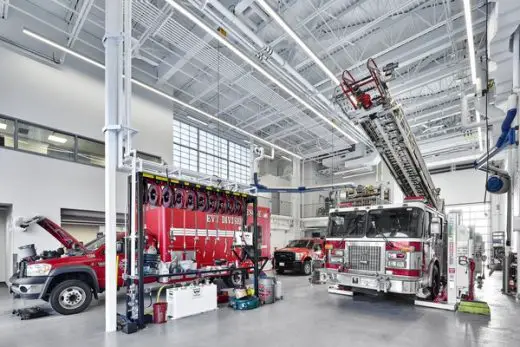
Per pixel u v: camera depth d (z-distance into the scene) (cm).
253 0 743
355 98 606
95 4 885
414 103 1228
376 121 600
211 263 814
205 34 925
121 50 548
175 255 715
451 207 1934
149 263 577
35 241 893
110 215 508
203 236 807
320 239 1435
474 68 763
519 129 662
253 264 749
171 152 1298
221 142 1659
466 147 1603
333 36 876
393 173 787
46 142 952
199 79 1215
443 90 1157
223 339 448
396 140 664
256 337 457
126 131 540
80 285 614
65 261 612
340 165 2019
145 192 559
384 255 636
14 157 873
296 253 1284
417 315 583
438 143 1498
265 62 885
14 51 895
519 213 701
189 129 1490
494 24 588
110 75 537
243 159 1791
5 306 668
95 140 1073
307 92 1062
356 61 962
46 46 966
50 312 609
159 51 1098
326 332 480
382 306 659
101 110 1095
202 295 609
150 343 433
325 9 770
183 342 436
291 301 715
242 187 881
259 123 1497
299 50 968
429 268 661
